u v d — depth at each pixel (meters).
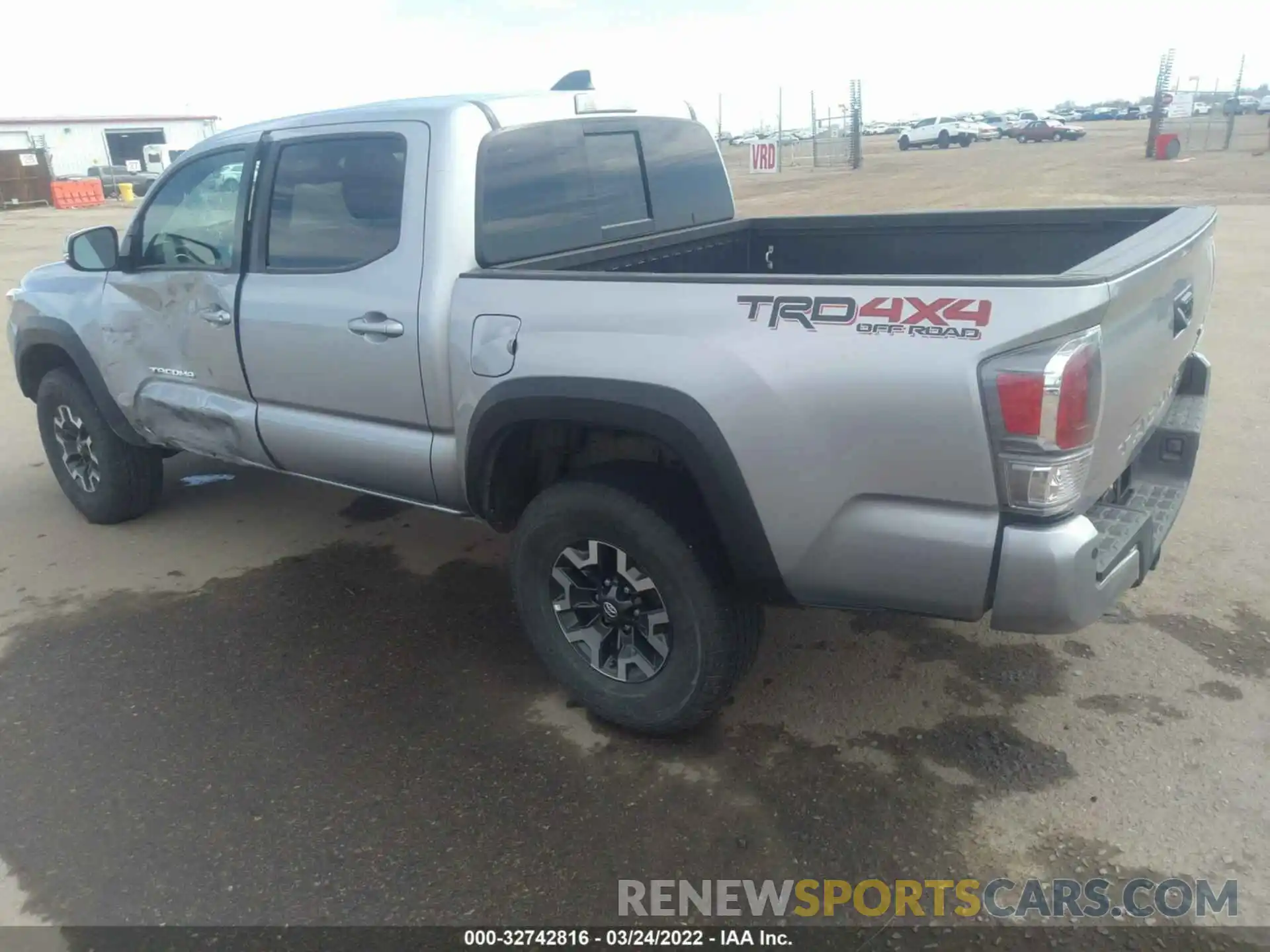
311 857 2.74
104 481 4.93
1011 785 2.90
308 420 3.77
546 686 3.53
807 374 2.53
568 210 3.71
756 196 22.62
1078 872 2.58
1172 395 3.37
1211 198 17.78
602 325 2.84
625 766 3.07
